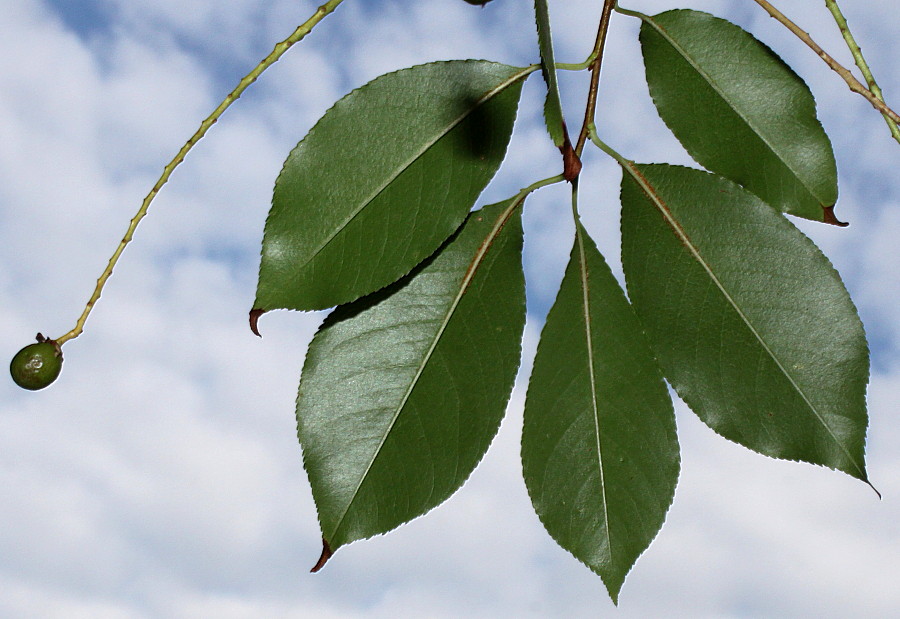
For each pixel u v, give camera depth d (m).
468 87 0.36
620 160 0.37
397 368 0.36
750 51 0.37
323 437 0.35
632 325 0.36
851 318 0.36
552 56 0.34
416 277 0.36
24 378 0.37
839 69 0.35
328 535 0.35
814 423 0.36
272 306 0.34
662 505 0.36
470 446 0.35
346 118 0.35
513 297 0.36
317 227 0.35
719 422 0.36
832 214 0.36
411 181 0.35
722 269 0.36
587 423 0.36
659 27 0.37
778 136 0.37
